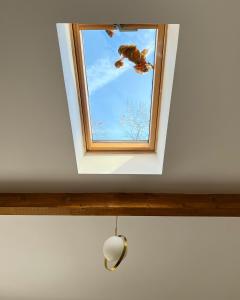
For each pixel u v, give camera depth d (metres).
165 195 2.44
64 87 1.93
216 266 2.80
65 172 2.35
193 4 1.61
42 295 3.01
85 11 1.64
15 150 2.23
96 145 2.48
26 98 1.97
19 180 2.40
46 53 1.79
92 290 2.99
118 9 1.63
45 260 2.79
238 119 2.05
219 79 1.88
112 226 2.60
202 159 2.26
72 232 2.63
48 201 2.40
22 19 1.66
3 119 2.07
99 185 2.41
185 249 2.71
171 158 2.25
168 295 3.01
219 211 2.36
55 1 1.60
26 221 2.57
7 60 1.81
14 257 2.79
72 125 2.13
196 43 1.75
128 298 3.01
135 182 2.39
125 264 2.80
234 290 2.96
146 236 2.65
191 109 2.01
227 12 1.64
